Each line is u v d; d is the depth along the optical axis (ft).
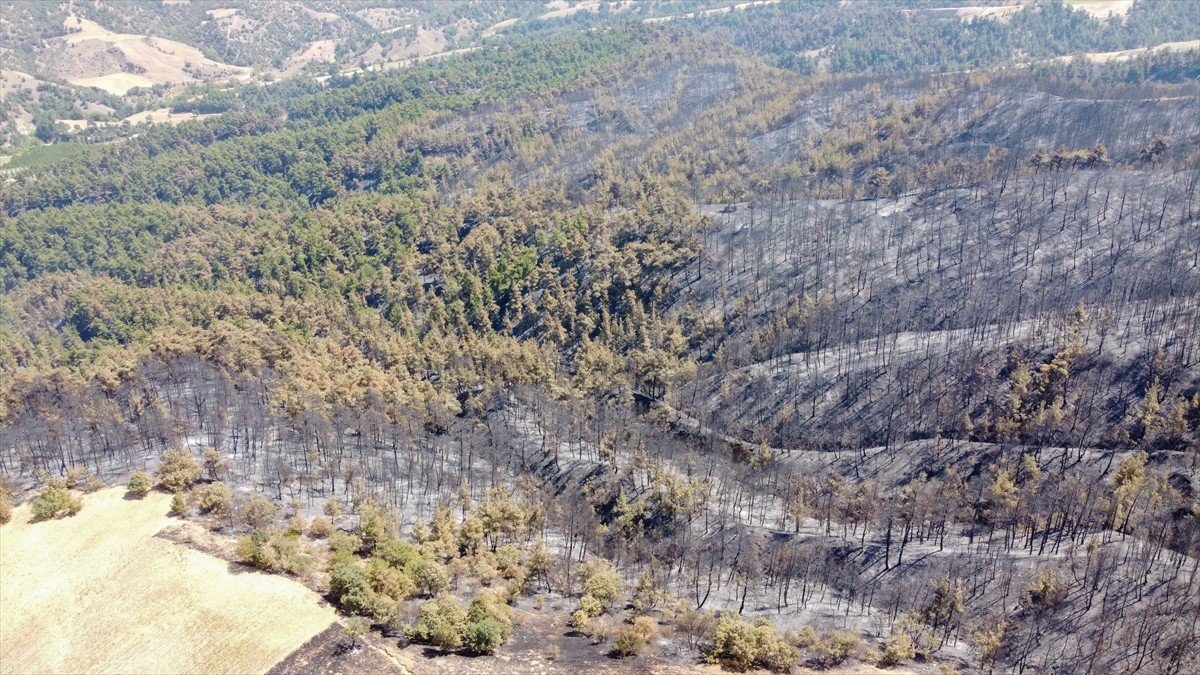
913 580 518.37
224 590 445.78
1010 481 572.51
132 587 453.17
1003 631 465.88
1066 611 475.31
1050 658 452.76
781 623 484.74
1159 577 482.28
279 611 429.79
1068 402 613.11
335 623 420.77
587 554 545.85
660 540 567.59
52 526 512.22
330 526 510.99
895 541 555.69
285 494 556.51
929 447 624.59
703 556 545.85
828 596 517.96
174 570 461.37
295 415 645.10
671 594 491.31
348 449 629.92
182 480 541.34
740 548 547.08
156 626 426.10
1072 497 537.24
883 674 426.51
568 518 575.79
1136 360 621.31
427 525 544.21
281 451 613.52
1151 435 576.61
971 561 522.88
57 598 451.53
